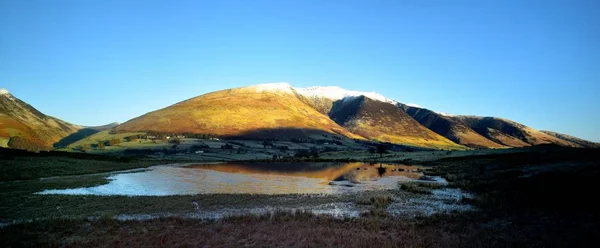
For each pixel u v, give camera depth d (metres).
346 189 53.62
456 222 26.92
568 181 38.84
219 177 75.25
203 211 35.12
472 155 116.50
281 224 26.95
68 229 25.56
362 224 26.66
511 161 78.25
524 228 24.06
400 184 59.88
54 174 71.19
